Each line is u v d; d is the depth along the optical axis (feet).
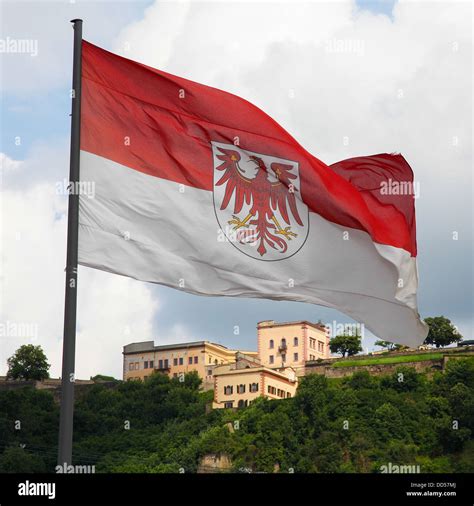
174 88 55.52
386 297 60.13
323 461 369.09
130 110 54.08
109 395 431.02
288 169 57.52
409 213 62.39
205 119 56.08
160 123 54.70
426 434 383.04
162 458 380.78
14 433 375.25
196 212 54.95
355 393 409.49
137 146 53.83
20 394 409.69
